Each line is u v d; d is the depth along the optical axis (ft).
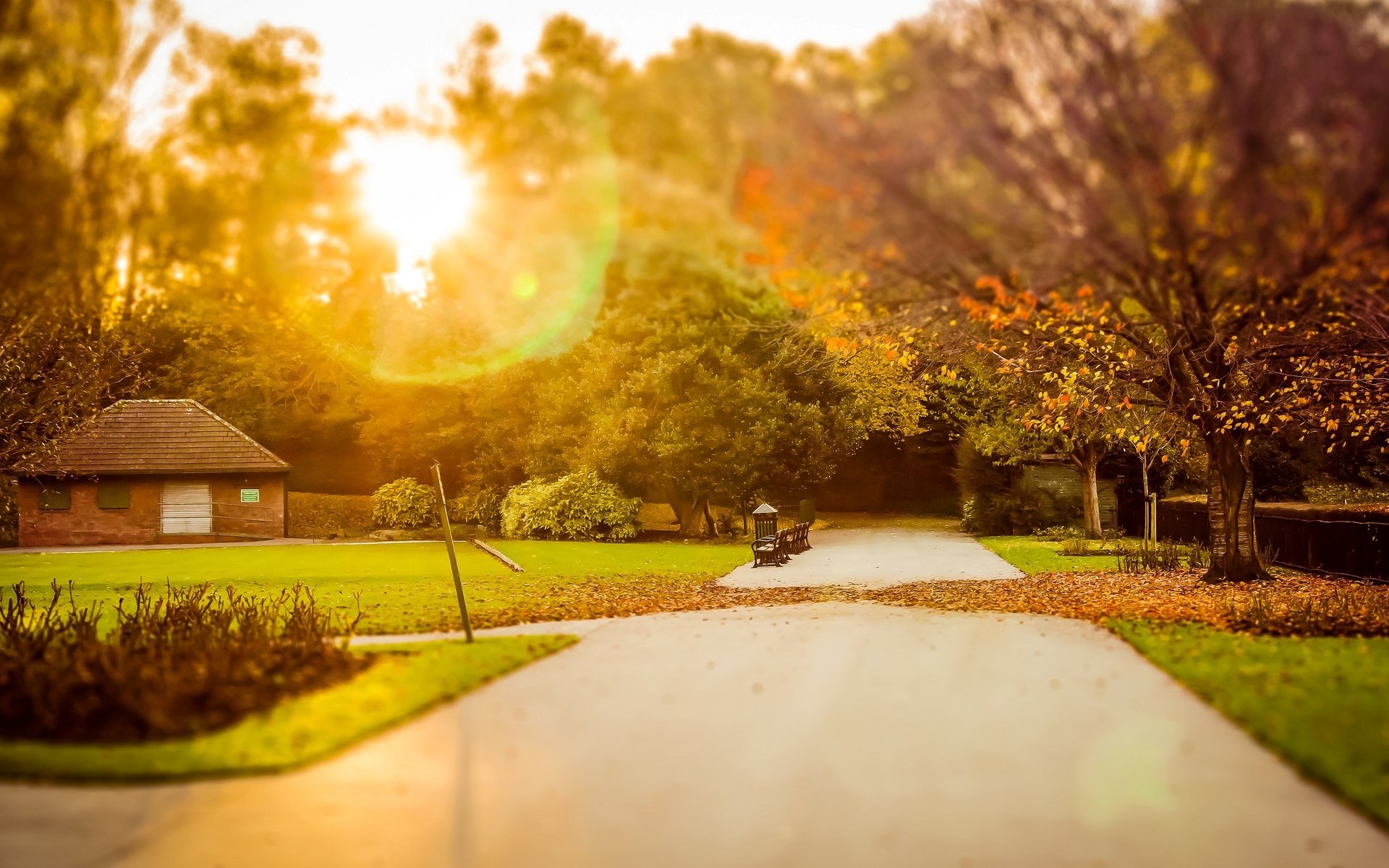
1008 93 28.58
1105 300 39.81
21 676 29.32
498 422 131.54
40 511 122.31
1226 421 56.80
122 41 30.48
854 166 29.94
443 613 51.16
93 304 37.11
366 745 25.04
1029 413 69.92
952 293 37.55
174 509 126.21
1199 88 28.04
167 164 31.45
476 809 20.42
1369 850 18.11
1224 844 18.42
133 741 24.63
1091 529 109.50
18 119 28.19
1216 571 59.98
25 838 18.81
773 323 50.06
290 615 47.19
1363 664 32.81
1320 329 46.57
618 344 118.52
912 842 18.58
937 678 32.86
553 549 96.43
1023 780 22.09
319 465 180.96
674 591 63.52
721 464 113.80
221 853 18.17
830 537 120.57
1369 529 59.06
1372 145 26.21
